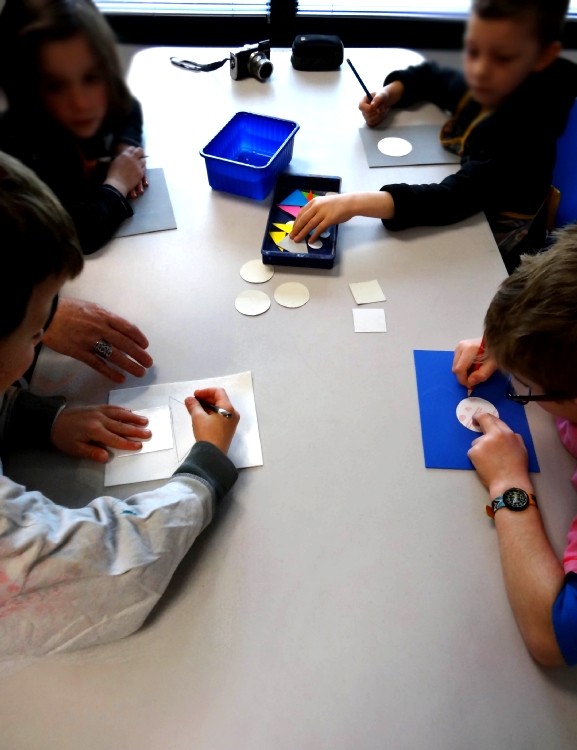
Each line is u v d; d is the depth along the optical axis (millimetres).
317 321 921
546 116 1139
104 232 1033
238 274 997
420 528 684
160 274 997
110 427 761
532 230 1297
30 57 1021
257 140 1245
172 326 913
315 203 1032
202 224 1090
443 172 1200
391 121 1332
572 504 706
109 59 1106
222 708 556
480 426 779
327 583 637
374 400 812
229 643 595
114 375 839
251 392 820
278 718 551
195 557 655
